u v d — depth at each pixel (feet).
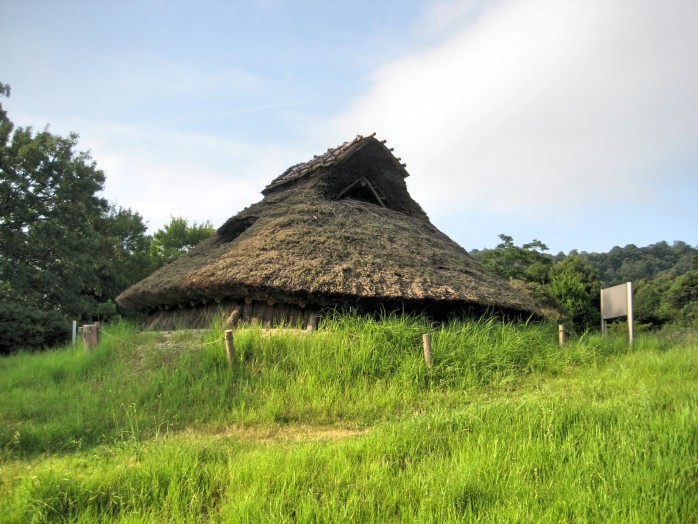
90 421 21.95
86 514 13.74
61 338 65.05
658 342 36.06
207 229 133.69
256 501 14.16
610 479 14.64
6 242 74.95
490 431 18.37
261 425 21.95
